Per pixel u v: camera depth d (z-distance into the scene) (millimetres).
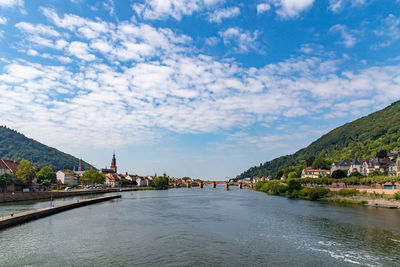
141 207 110625
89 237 55469
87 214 87312
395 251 45750
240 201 140875
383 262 40531
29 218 72938
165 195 197375
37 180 185875
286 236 56562
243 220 76625
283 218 79125
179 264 39875
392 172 159500
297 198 157625
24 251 45469
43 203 113625
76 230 61969
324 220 74312
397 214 84062
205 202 136000
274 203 127000
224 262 40781
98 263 40062
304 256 43469
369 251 45812
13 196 119562
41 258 42031
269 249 47344
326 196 140375
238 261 41219
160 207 111438
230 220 76875
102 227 65938
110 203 127812
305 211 93625
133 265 39344
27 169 145375
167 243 51281
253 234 58625
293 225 68125
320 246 48938
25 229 62125
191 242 52031
